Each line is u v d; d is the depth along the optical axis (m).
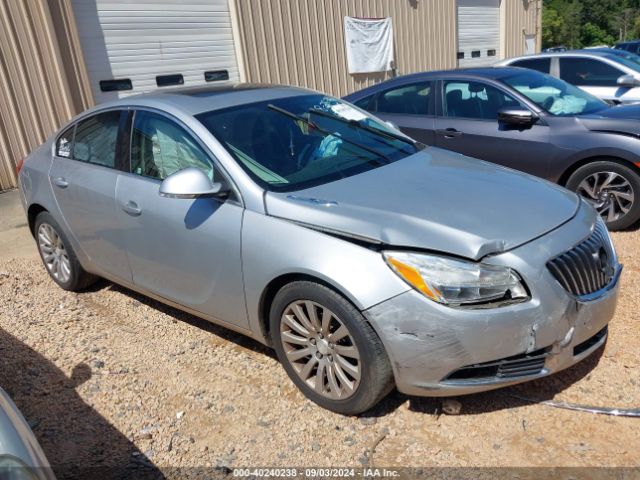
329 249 2.71
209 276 3.26
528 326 2.54
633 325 3.51
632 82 7.32
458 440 2.70
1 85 8.17
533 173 5.52
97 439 2.87
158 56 9.98
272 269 2.88
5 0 8.07
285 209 2.93
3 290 4.73
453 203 2.92
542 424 2.76
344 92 13.26
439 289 2.50
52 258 4.67
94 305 4.39
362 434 2.79
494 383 2.61
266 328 3.16
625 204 5.12
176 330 3.91
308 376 3.00
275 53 11.50
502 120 5.55
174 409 3.07
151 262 3.62
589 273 2.79
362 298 2.58
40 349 3.74
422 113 6.30
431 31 15.61
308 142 3.54
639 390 2.92
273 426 2.88
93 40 9.17
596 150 5.11
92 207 3.94
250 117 3.56
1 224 6.91
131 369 3.46
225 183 3.16
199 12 10.40
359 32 13.30
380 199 2.95
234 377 3.32
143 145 3.69
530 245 2.65
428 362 2.55
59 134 4.51
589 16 71.44
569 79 8.05
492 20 18.23
